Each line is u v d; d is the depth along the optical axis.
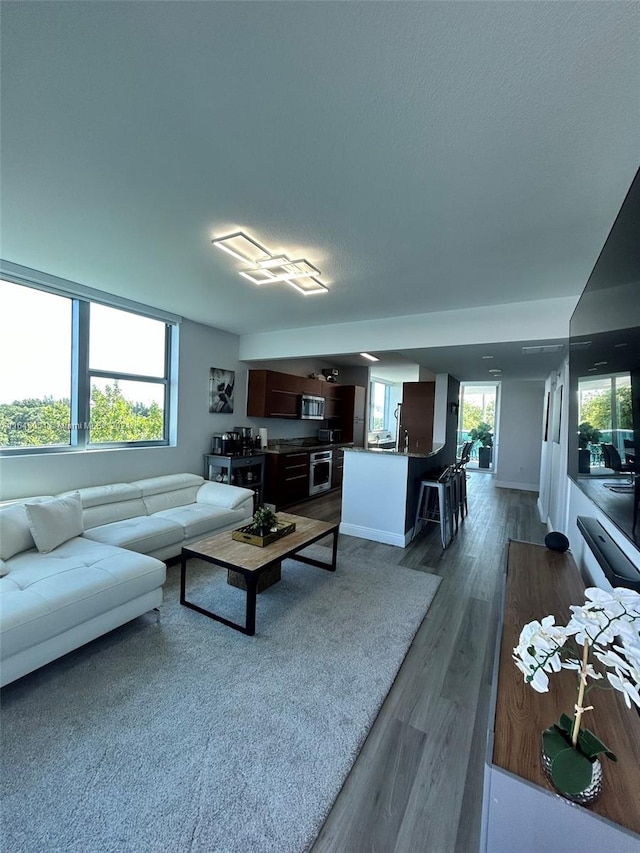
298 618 2.52
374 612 2.63
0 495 2.96
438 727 1.68
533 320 3.33
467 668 2.09
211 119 1.36
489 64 1.09
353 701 1.80
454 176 1.64
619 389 1.40
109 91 1.25
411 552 3.89
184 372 4.54
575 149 1.44
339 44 1.06
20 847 1.16
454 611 2.71
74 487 3.45
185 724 1.63
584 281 2.79
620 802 0.81
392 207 1.90
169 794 1.33
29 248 2.53
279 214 2.00
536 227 2.04
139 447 4.11
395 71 1.13
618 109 1.23
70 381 3.50
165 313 4.13
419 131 1.38
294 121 1.35
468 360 4.62
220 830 1.23
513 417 7.58
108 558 2.37
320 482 6.48
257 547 2.66
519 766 0.89
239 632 2.34
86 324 3.56
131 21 1.02
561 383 4.13
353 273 2.77
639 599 0.83
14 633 1.68
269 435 6.09
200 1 0.95
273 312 4.02
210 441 4.96
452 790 1.39
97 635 2.05
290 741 1.57
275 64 1.13
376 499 4.24
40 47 1.10
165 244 2.41
